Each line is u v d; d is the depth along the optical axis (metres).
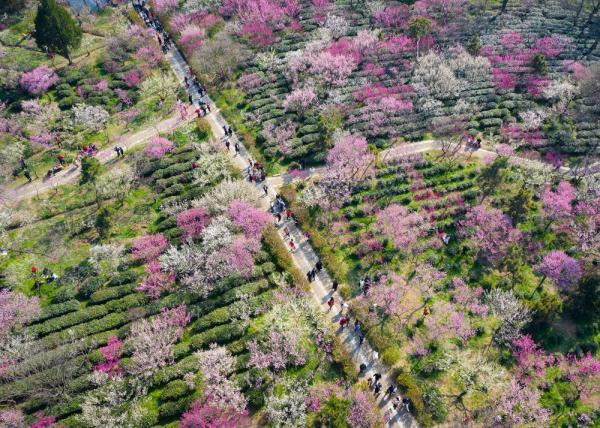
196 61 77.62
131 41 84.75
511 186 62.28
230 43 79.69
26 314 48.41
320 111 72.31
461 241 56.44
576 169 64.31
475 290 51.84
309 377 44.94
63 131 71.19
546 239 57.41
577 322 50.16
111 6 98.25
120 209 60.44
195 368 45.53
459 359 44.72
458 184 62.56
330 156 62.47
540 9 96.56
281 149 66.69
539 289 52.56
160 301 50.28
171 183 63.09
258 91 76.56
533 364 46.59
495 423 42.41
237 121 72.12
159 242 55.38
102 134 71.12
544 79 78.88
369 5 94.25
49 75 78.00
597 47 86.69
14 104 74.62
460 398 44.16
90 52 85.44
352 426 40.72
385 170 63.91
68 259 55.44
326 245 55.62
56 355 45.06
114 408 43.06
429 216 58.78
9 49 85.25
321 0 94.94
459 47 83.06
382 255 55.12
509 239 55.41
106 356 45.88
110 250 53.97
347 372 44.69
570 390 45.22
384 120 70.50
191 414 41.84
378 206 60.09
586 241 55.41
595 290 48.69
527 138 69.50
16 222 59.25
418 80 77.31
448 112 72.62
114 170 62.75
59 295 51.28
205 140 69.06
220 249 53.00
